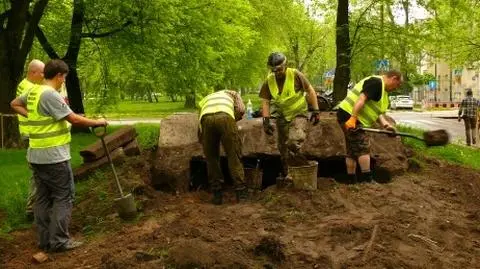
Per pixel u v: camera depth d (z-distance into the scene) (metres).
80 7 19.61
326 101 12.08
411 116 41.97
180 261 5.45
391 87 8.16
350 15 18.31
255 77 42.41
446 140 7.99
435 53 20.44
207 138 7.87
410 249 6.06
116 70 22.95
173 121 9.65
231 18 23.72
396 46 18.27
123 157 9.80
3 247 7.00
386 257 5.75
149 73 21.92
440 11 18.72
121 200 7.37
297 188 7.62
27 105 6.84
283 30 40.50
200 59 21.39
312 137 9.38
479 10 26.62
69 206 6.86
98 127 7.20
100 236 7.14
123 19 19.98
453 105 56.06
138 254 5.78
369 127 8.24
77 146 15.95
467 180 9.59
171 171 8.84
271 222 6.72
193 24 20.75
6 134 16.41
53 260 6.49
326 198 7.34
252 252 5.77
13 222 8.06
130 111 44.84
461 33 29.52
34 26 17.08
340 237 6.20
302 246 6.02
